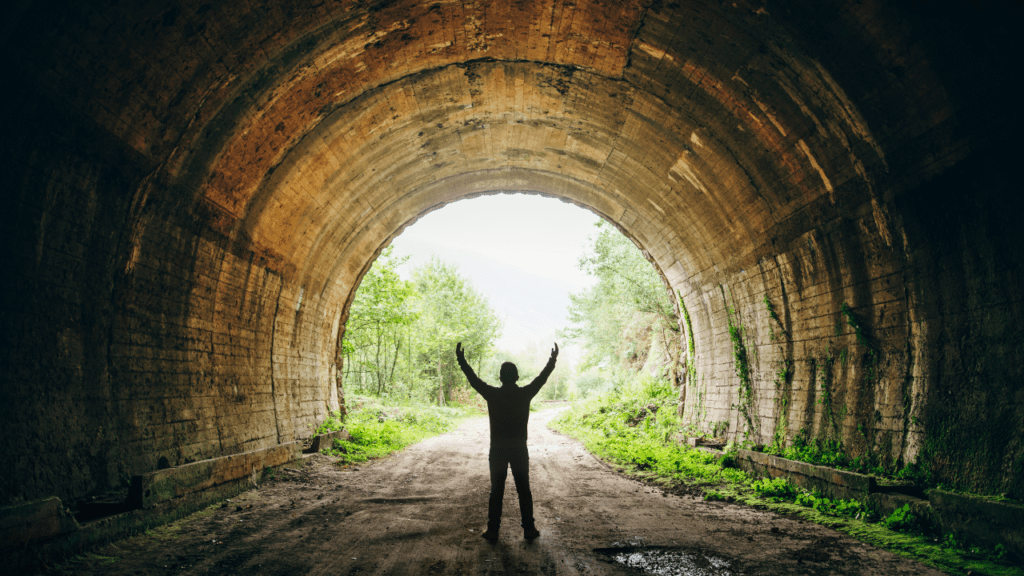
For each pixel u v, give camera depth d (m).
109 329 6.16
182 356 7.71
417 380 35.88
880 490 6.39
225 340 9.16
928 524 5.57
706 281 13.74
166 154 6.57
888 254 7.25
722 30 7.38
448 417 31.38
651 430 17.36
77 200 5.51
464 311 44.97
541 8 8.34
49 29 4.51
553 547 5.16
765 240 10.25
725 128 9.24
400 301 24.23
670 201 12.99
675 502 7.59
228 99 7.12
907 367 6.97
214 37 6.12
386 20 7.99
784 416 9.95
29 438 4.86
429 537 5.54
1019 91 5.01
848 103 6.75
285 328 12.16
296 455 10.42
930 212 6.40
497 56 9.88
